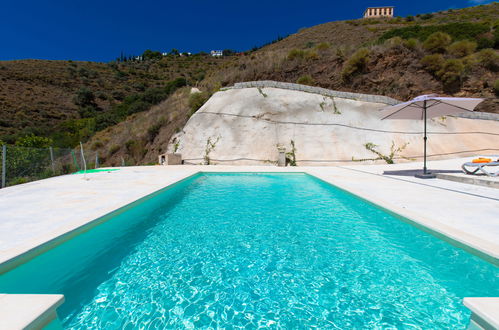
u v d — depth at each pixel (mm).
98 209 4941
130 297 2707
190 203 6645
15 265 2900
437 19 44125
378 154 15727
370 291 2801
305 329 2242
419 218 4273
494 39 24516
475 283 2916
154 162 18703
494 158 13164
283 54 26172
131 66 71375
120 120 34750
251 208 6145
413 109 9859
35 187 7547
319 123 17344
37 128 34031
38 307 1841
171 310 2506
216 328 2256
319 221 5145
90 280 3025
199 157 17016
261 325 2295
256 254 3695
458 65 20391
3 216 4477
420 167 12609
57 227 3883
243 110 18469
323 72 23297
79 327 2258
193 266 3369
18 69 51500
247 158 16375
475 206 5074
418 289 2807
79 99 45250
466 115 18344
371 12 61000
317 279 3043
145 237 4363
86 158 19141
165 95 38156
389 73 21797
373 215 5445
